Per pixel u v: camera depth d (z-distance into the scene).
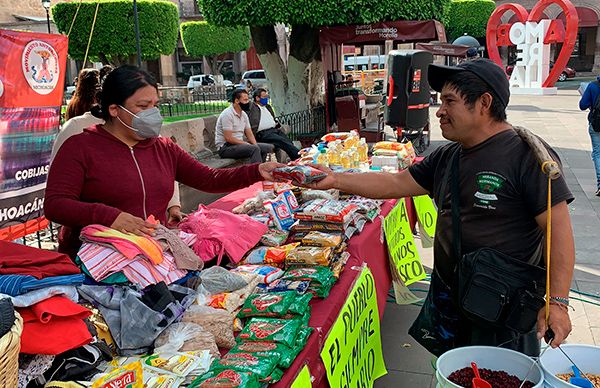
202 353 1.84
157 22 16.05
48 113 4.63
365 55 31.05
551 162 1.99
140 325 1.83
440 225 2.40
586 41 40.72
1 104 4.13
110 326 1.84
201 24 32.28
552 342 1.94
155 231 2.18
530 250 2.20
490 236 2.20
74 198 2.28
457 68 2.15
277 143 8.48
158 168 2.52
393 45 13.11
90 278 1.99
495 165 2.14
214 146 8.20
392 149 4.95
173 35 16.89
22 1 22.66
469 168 2.22
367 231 3.28
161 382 1.68
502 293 2.10
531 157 2.10
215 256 2.62
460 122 2.16
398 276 3.76
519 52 25.25
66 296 1.67
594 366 2.04
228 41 32.69
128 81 2.27
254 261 2.72
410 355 3.78
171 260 2.15
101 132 2.38
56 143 3.34
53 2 24.36
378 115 11.56
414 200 4.67
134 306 1.87
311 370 2.02
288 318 2.13
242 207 3.37
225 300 2.16
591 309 4.26
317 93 12.73
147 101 2.32
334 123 11.73
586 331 3.93
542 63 24.19
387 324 4.23
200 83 33.72
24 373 1.52
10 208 4.34
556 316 1.96
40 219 4.72
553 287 2.02
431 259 5.47
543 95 23.58
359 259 2.97
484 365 2.12
